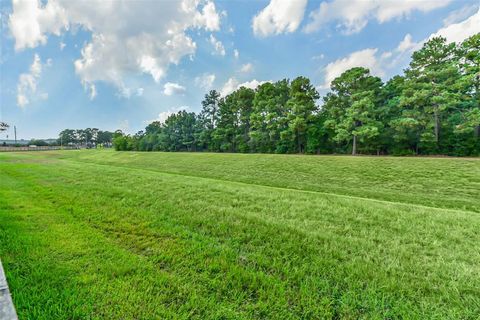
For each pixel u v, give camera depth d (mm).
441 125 21500
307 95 28547
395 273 2322
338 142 25641
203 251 2707
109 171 9906
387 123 24031
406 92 21859
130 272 2238
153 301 1867
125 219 3748
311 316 1785
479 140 19672
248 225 3541
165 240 2992
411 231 3436
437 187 9750
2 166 12945
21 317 1656
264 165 17203
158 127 56594
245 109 38594
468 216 4215
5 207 4375
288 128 30422
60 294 1893
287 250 2783
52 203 4746
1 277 1810
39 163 15727
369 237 3205
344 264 2479
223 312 1783
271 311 1817
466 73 20047
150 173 9484
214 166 18359
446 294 2008
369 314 1803
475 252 2805
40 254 2498
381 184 10758
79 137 101500
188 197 5254
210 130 43812
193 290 2020
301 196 5590
